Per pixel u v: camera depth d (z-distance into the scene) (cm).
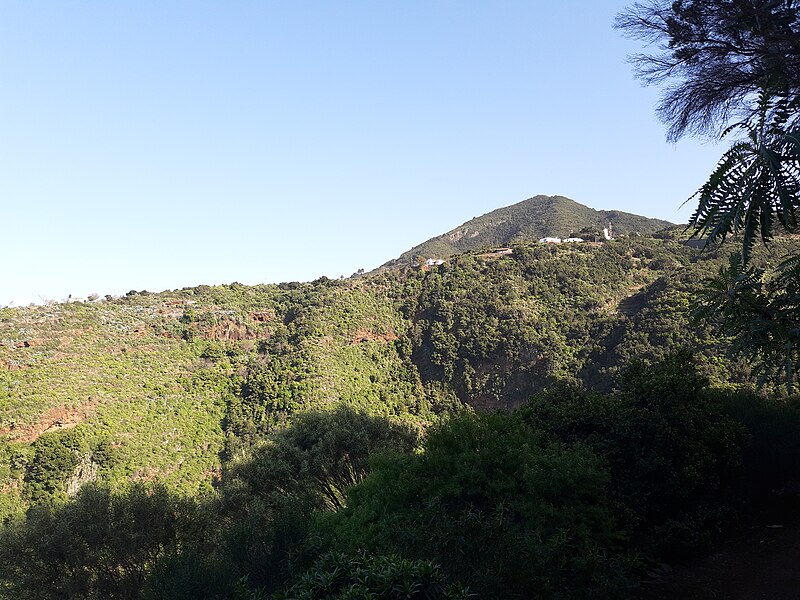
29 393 3494
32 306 5019
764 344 395
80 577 988
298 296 5878
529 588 301
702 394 630
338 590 268
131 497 1048
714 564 498
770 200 279
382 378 4419
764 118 300
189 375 4422
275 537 396
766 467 642
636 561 425
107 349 4481
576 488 463
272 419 3644
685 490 534
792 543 512
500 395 3784
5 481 2841
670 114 381
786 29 300
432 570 255
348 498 590
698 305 456
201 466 3384
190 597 357
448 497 460
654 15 359
